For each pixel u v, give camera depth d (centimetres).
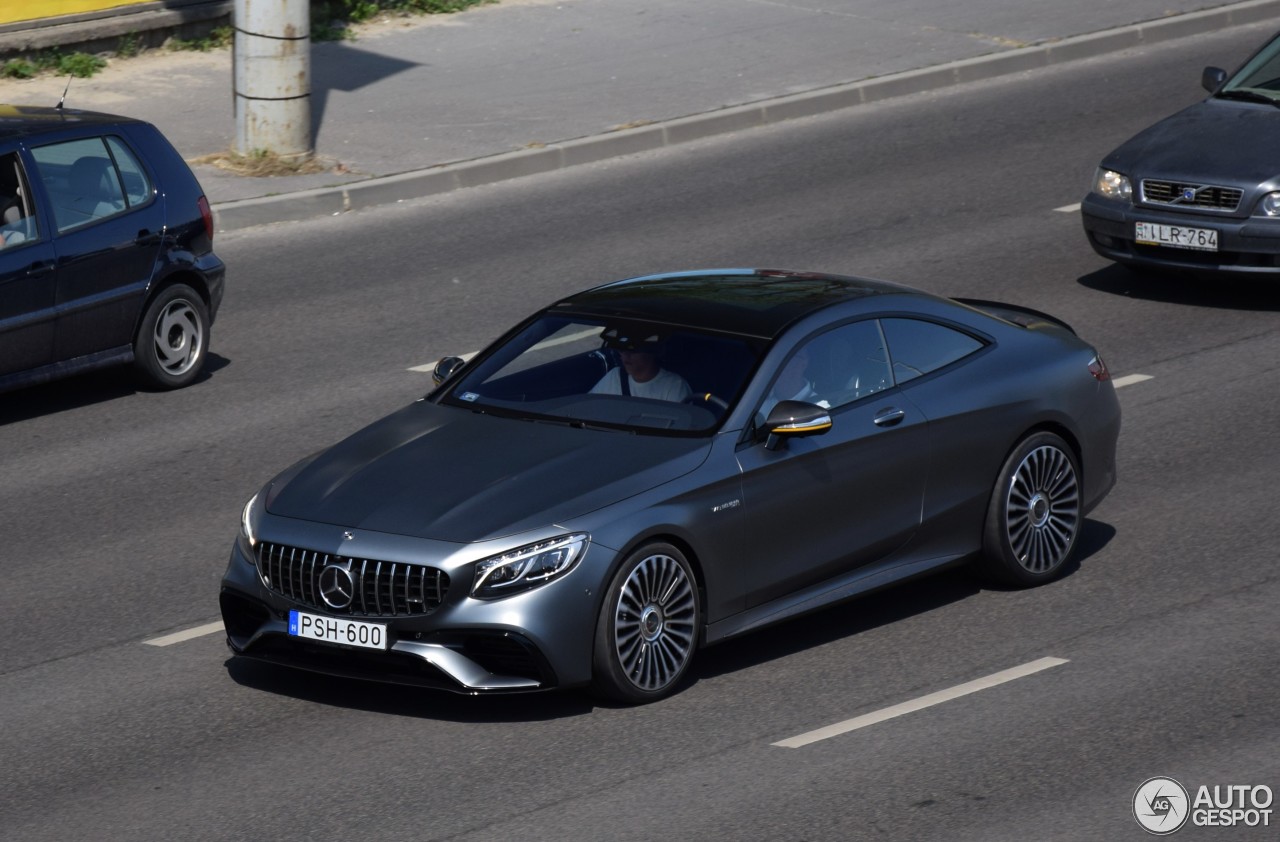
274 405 2711
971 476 1934
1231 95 3331
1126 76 4869
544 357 1894
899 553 1892
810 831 1398
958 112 4562
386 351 2956
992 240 3534
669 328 1877
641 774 1516
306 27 3944
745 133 4425
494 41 5122
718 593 1722
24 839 1425
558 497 1642
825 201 3831
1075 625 1869
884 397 1880
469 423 1812
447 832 1411
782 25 5284
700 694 1703
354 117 4391
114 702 1709
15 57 4569
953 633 1858
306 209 3781
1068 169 4028
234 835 1420
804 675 1750
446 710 1673
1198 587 1966
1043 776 1496
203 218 2858
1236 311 3116
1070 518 2025
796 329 1852
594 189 3978
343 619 1614
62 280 2631
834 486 1809
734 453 1734
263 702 1703
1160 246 3108
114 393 2803
